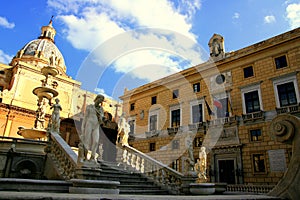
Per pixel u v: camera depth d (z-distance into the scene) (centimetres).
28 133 1148
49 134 913
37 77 3403
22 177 841
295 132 330
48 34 5138
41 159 886
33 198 188
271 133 359
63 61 4875
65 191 511
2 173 817
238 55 2189
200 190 864
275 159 1712
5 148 877
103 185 493
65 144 810
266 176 1722
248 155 1875
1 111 2875
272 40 1998
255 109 2000
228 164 1986
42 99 1321
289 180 323
